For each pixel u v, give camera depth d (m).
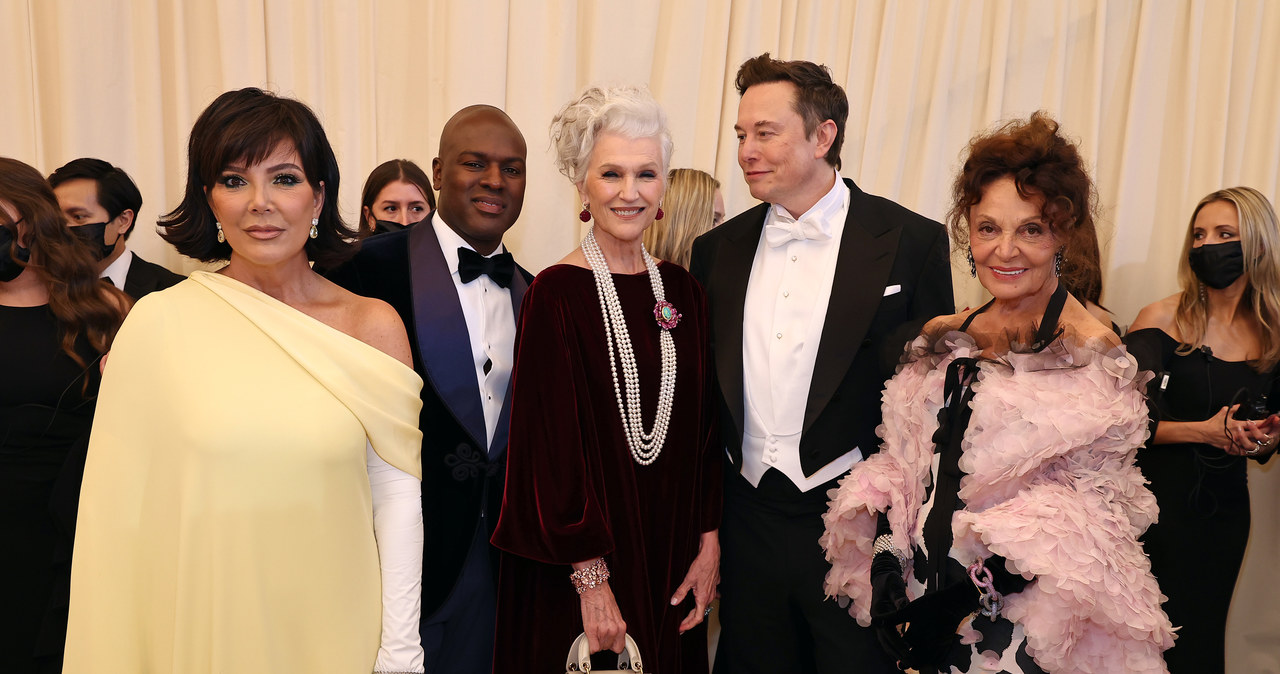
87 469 1.48
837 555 1.90
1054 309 1.60
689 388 1.98
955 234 1.74
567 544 1.75
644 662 1.85
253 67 3.06
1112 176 3.69
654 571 1.91
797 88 2.07
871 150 3.52
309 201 1.55
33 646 2.09
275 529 1.47
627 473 1.86
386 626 1.59
